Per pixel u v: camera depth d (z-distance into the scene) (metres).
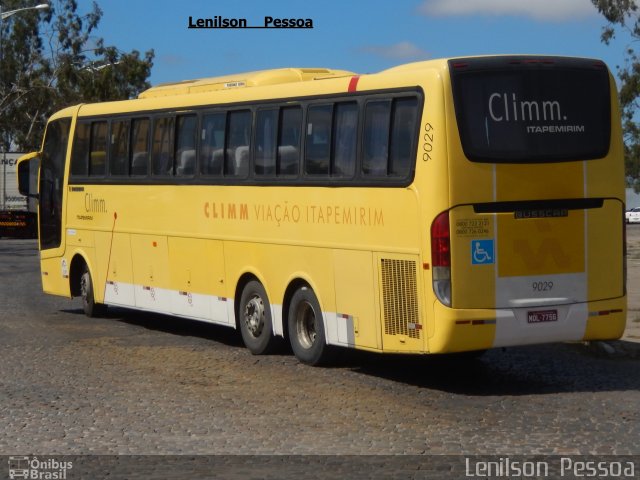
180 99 15.36
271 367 12.95
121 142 16.89
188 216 15.14
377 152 11.56
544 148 11.09
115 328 16.86
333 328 12.34
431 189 10.73
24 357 13.82
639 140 64.50
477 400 10.80
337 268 12.19
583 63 11.41
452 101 10.77
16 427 9.65
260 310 13.77
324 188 12.38
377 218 11.51
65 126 18.64
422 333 10.91
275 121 13.34
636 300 19.59
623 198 11.54
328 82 12.46
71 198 18.39
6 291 23.39
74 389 11.54
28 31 72.56
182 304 15.40
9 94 71.56
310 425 9.65
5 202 53.16
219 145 14.48
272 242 13.37
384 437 9.12
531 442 8.86
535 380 12.00
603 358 13.49
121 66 71.94
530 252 11.00
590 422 9.67
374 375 12.38
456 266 10.69
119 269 17.02
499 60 11.02
